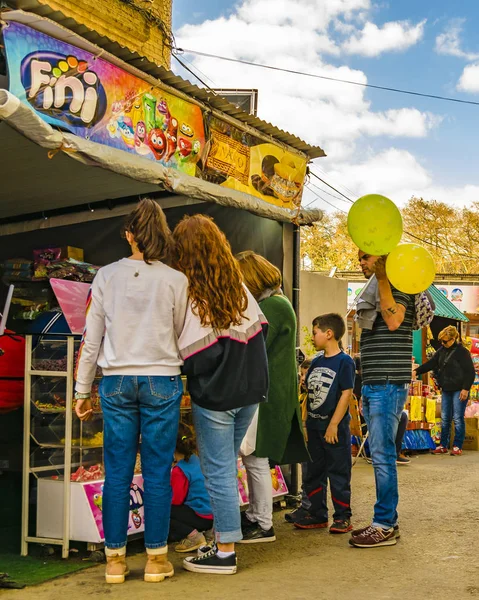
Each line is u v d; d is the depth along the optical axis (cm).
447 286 2191
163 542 379
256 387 389
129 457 374
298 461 477
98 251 658
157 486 374
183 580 378
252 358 391
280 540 481
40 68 376
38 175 562
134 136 442
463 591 361
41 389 441
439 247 4075
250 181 559
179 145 482
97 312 373
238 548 457
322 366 524
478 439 1121
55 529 428
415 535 493
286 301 476
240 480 528
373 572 398
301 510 531
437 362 1076
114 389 367
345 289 992
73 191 612
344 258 4069
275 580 380
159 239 376
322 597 349
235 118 539
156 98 461
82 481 429
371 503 629
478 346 1522
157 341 369
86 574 393
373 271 471
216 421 385
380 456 465
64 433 433
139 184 592
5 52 357
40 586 368
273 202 588
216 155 519
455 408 1053
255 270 477
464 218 4047
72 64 396
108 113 421
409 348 472
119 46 418
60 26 381
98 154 409
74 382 431
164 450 373
